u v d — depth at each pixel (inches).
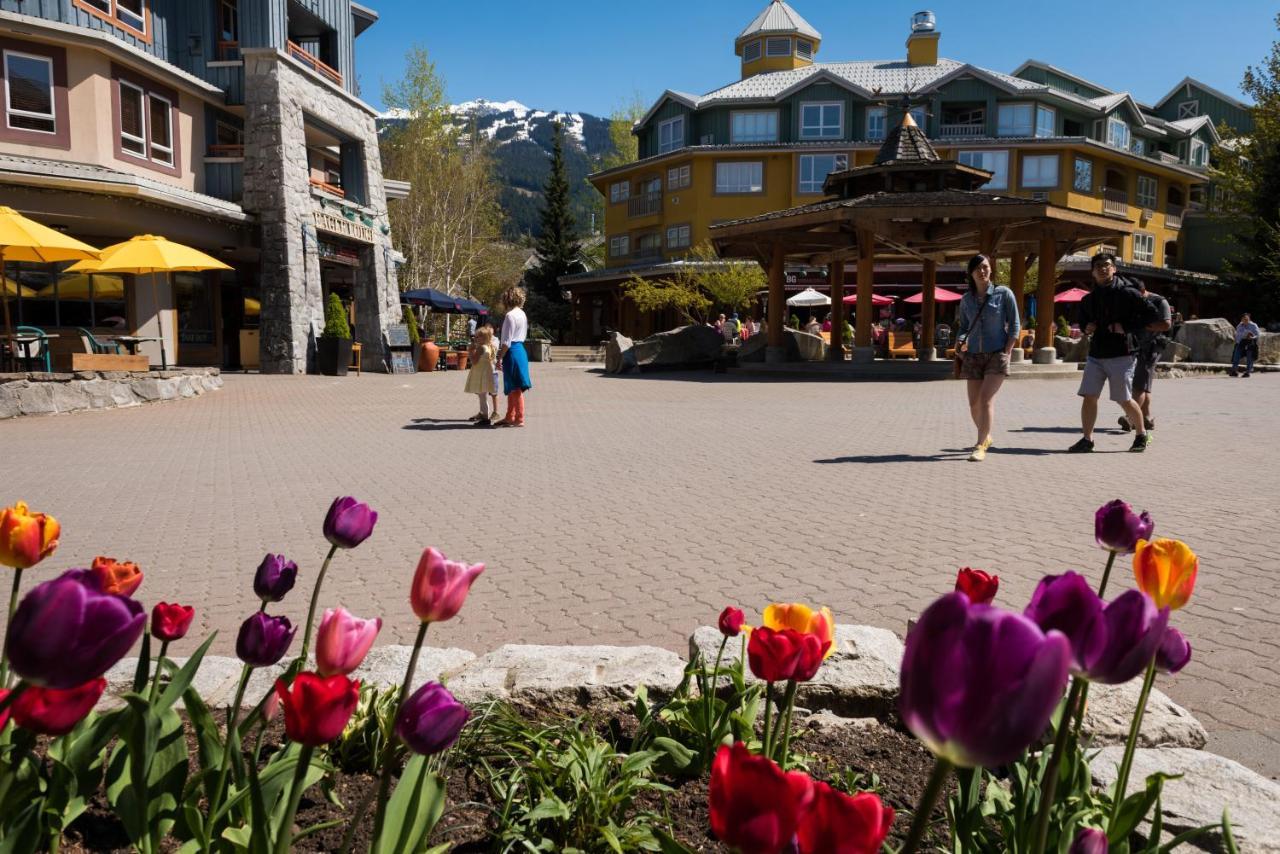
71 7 820.0
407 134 1972.2
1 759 57.6
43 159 789.9
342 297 1336.1
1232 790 84.0
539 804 78.2
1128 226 958.4
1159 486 309.9
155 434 472.1
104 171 788.6
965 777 65.1
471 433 480.7
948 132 1918.1
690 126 2022.6
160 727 61.9
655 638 159.2
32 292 832.3
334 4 1135.0
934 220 914.7
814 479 331.3
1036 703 26.5
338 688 45.4
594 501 292.5
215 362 1031.6
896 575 200.7
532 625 167.3
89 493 309.6
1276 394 711.7
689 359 1037.8
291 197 959.0
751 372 976.3
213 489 317.7
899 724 110.8
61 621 36.8
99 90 818.8
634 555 220.7
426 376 1019.9
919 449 408.5
